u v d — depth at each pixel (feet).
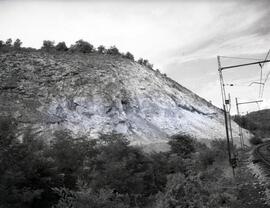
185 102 250.57
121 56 268.00
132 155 52.49
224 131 251.60
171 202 41.09
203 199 42.47
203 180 56.13
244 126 369.71
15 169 38.50
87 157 54.19
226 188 48.26
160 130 182.39
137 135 163.53
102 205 33.78
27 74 175.63
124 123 166.91
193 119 229.66
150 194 52.29
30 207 40.86
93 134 146.61
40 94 161.07
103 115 166.30
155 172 57.06
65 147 52.39
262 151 130.41
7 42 221.25
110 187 45.34
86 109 165.07
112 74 212.23
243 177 60.75
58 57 219.00
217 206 38.91
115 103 179.42
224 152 103.19
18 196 37.06
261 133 356.79
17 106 143.64
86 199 33.45
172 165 64.75
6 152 39.40
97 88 185.47
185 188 45.37
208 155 88.84
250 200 42.22
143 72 249.75
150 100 206.28
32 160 42.68
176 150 94.53
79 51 256.11
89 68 210.79
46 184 44.39
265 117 446.60
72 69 198.29
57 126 140.56
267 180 54.90
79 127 148.97
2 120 41.37
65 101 163.43
